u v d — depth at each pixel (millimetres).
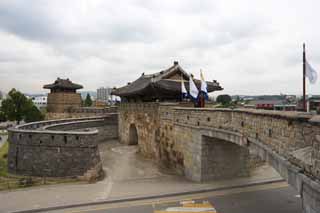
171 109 29438
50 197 20750
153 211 18266
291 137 11750
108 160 33719
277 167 13180
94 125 46031
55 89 69312
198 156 24297
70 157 26703
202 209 18547
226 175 25188
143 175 27547
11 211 18109
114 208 18828
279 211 18141
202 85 30438
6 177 27953
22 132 28781
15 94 65625
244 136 17328
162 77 34625
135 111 40094
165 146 31016
